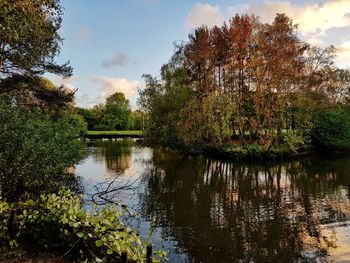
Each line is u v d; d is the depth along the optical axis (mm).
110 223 7703
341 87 47312
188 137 39156
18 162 12188
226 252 11742
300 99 35781
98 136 81188
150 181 24812
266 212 16516
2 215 9062
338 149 43906
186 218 15500
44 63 21219
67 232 8109
